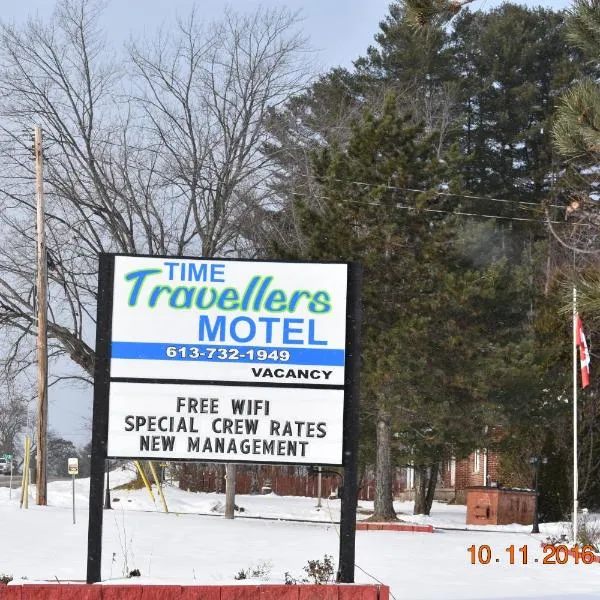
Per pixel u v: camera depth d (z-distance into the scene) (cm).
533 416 4119
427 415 3703
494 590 1692
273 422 1405
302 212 3778
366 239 3653
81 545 2256
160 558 2047
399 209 3653
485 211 6288
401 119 3744
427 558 2250
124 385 1409
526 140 6869
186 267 1431
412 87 6569
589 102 1205
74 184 5156
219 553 2180
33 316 5106
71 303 5156
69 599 1352
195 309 1422
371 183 3700
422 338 3559
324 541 2545
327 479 6419
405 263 3688
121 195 5097
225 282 1428
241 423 1405
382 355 3566
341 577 1402
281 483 6544
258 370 1412
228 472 3606
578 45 1255
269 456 1401
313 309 1421
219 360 1413
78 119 5116
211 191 5119
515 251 6031
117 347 1416
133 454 1402
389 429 3847
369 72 6844
